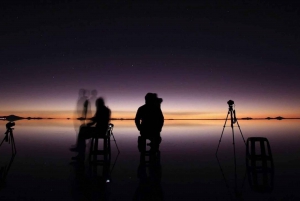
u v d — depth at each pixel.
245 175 3.72
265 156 4.45
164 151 5.79
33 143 6.99
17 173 3.85
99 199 2.74
